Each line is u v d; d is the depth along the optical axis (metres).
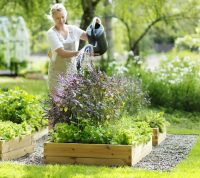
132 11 16.52
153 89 11.94
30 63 31.78
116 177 5.48
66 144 6.36
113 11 16.61
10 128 6.82
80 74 6.84
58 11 7.43
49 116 6.95
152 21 16.58
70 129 6.50
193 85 11.90
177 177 5.52
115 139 6.33
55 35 7.38
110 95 6.73
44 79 23.48
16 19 25.09
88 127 6.50
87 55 7.44
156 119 8.07
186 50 18.14
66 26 7.63
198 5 15.84
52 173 5.67
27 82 20.34
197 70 12.30
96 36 7.60
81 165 6.22
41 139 8.20
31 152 7.12
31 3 15.53
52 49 7.40
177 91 11.91
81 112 6.70
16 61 26.42
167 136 8.72
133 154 6.28
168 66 12.24
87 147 6.30
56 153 6.40
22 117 7.82
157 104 11.95
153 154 7.05
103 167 6.03
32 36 28.56
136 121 7.95
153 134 7.77
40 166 6.07
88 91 6.73
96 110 6.70
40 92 15.25
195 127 10.08
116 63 12.54
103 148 6.26
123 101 7.79
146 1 15.57
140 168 6.09
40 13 15.75
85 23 14.62
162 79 12.12
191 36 16.95
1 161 6.44
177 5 16.27
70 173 5.67
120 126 6.68
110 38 18.75
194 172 5.86
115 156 6.23
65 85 6.81
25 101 8.05
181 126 10.18
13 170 5.83
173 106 11.85
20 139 6.87
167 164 6.39
